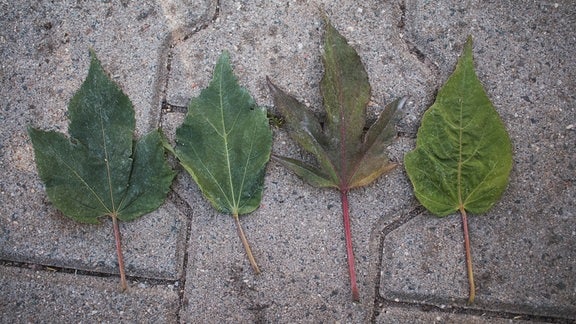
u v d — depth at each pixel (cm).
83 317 38
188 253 38
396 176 38
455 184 36
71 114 37
